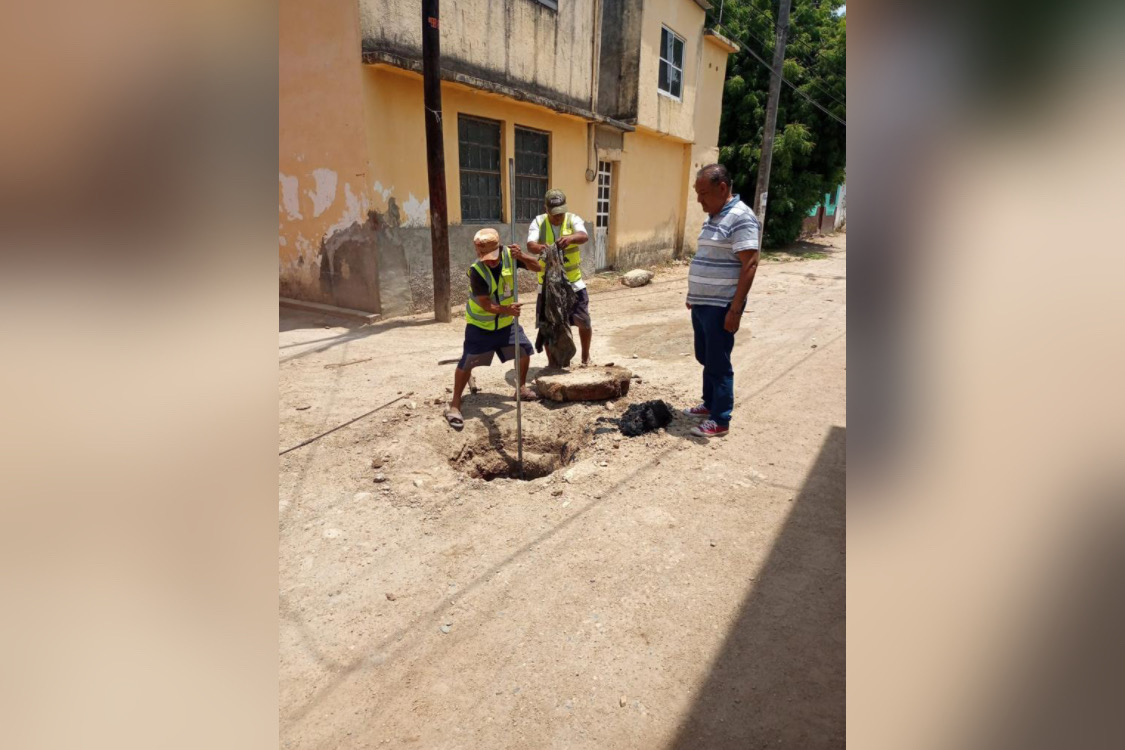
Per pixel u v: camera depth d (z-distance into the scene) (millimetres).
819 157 18672
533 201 10852
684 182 15883
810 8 18750
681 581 2902
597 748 2086
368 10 7434
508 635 2578
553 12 10289
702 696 2285
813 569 2984
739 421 4664
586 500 3588
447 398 5145
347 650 2514
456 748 2090
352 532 3301
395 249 8375
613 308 9648
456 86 8508
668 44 13742
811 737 2119
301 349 6801
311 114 8148
